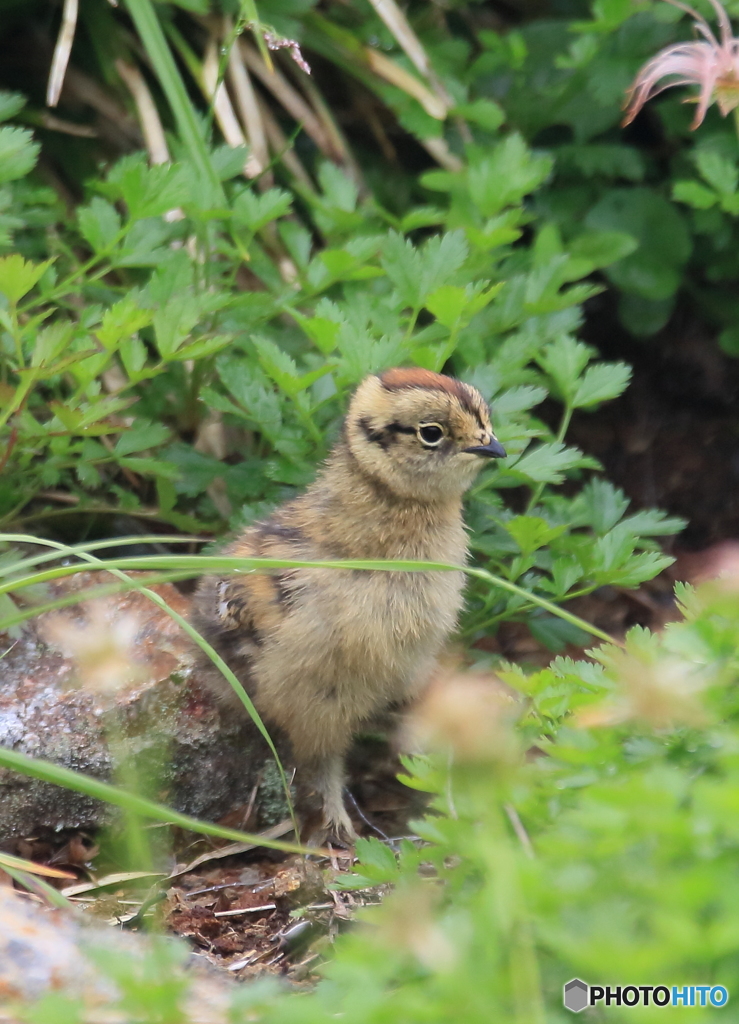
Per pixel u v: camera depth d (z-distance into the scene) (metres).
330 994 5.17
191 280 11.45
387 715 10.06
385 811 10.05
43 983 5.87
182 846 9.49
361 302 10.77
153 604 10.31
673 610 13.12
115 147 13.82
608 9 12.79
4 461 9.93
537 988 4.78
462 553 9.83
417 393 9.30
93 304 11.16
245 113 13.46
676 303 14.80
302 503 9.90
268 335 11.73
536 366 13.05
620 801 5.21
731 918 4.56
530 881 5.00
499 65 14.19
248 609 9.40
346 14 13.92
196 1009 5.89
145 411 11.73
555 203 13.86
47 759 9.01
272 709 9.50
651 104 14.23
